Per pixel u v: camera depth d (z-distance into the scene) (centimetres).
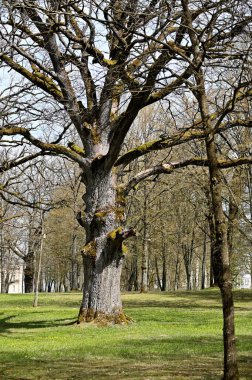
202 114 890
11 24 1449
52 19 1494
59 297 3644
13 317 2238
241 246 4134
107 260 1780
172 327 1755
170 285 7306
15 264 5981
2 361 1117
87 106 1798
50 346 1341
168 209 4212
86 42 1617
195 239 5084
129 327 1738
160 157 3309
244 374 934
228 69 1098
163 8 1211
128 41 1622
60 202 2597
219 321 1959
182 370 991
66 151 1795
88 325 1752
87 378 919
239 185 2614
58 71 1708
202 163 1831
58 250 5384
